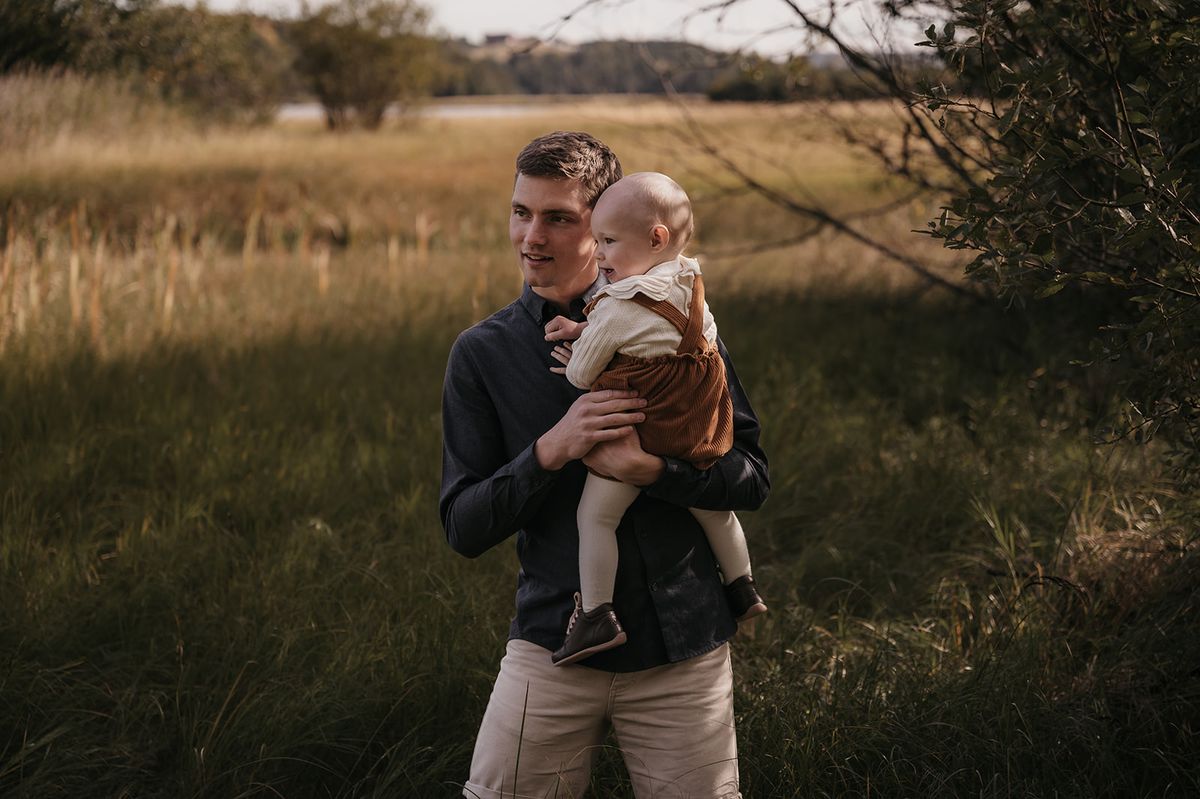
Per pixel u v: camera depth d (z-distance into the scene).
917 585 4.43
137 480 5.47
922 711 3.26
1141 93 2.57
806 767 2.99
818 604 4.40
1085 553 4.10
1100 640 3.61
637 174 2.25
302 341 8.01
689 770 2.31
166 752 3.38
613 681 2.30
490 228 14.76
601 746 2.41
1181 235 2.67
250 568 4.34
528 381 2.39
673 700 2.31
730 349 8.01
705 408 2.26
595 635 2.21
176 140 21.03
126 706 3.48
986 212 2.57
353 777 3.28
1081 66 3.27
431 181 18.44
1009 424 5.94
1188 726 3.19
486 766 2.35
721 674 2.38
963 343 7.92
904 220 10.70
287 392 6.74
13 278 7.78
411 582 4.17
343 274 10.60
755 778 3.01
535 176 2.34
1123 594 3.85
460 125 39.09
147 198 14.81
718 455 2.29
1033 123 2.62
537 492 2.24
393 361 7.65
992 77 2.62
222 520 5.02
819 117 6.73
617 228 2.22
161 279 8.91
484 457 2.42
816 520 5.08
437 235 14.55
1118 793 3.03
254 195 15.55
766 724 3.20
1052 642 3.58
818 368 7.41
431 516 4.95
